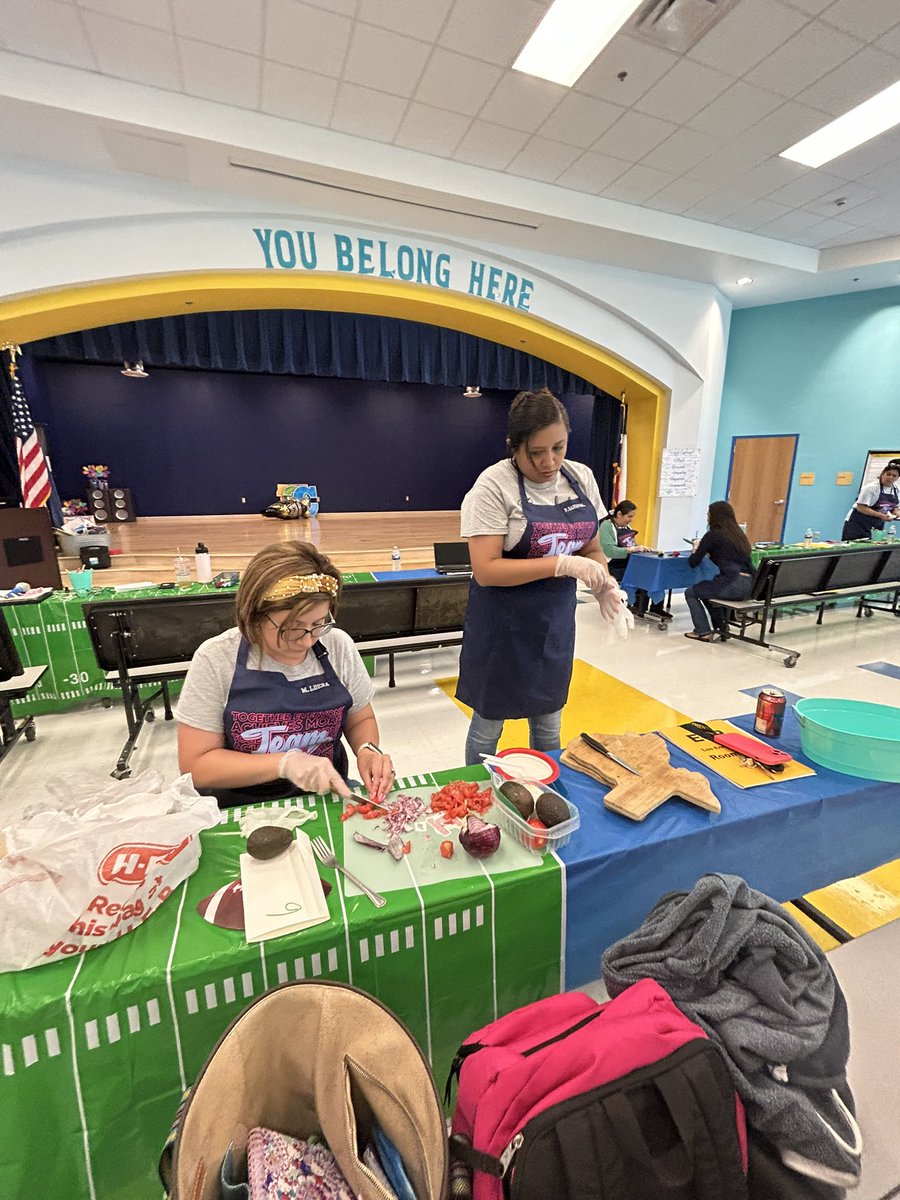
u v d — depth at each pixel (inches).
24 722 107.2
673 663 148.9
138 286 156.9
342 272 170.7
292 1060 26.0
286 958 29.3
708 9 101.1
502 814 40.4
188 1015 28.0
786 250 209.8
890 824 48.6
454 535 381.1
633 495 269.7
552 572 54.6
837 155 149.1
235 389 429.4
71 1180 28.0
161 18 101.6
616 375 235.1
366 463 480.7
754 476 281.7
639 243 186.9
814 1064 27.6
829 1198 26.3
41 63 112.0
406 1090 24.5
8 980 26.5
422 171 147.5
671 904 33.0
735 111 130.0
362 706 50.6
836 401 254.7
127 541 335.0
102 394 394.9
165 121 122.2
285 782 50.4
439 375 265.3
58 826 30.1
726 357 280.5
